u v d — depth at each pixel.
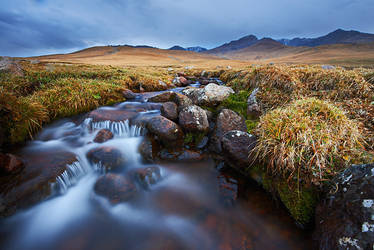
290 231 0.81
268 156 0.96
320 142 0.87
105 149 1.26
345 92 1.52
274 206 0.91
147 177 1.11
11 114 1.23
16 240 0.81
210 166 1.25
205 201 1.01
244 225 0.87
